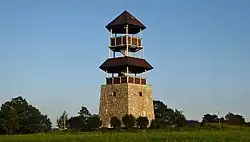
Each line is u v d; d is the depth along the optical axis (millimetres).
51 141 51781
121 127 83438
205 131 70188
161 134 60438
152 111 90875
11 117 100562
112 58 89312
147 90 90125
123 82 87188
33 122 103750
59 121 112312
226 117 109625
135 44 89688
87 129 83938
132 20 89625
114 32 93000
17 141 52531
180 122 90938
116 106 87125
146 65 89500
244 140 48750
